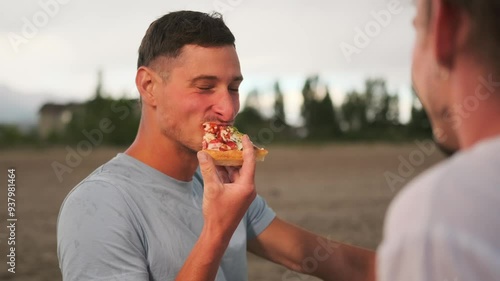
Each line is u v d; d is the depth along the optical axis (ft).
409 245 3.58
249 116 188.44
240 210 7.68
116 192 8.39
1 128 152.15
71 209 8.21
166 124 8.74
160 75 8.73
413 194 3.74
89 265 7.89
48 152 119.14
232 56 8.76
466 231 3.45
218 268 8.30
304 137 178.60
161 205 8.66
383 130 184.03
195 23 8.56
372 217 43.60
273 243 9.78
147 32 9.07
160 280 8.45
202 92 8.61
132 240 8.18
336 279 9.58
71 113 153.89
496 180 3.53
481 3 3.70
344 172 77.05
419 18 4.32
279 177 72.13
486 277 3.36
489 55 3.77
